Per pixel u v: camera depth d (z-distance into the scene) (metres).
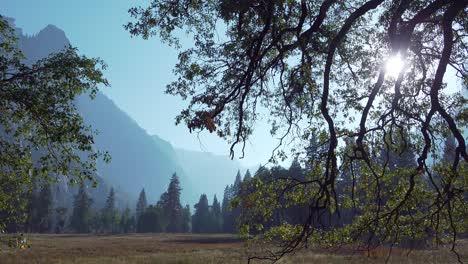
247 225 9.14
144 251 46.84
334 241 9.16
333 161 6.79
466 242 25.84
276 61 7.80
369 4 6.73
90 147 11.18
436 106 7.01
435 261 22.72
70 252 44.03
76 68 10.91
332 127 6.73
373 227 9.16
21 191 12.41
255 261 22.23
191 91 9.15
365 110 7.15
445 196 9.20
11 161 11.52
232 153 7.87
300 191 8.80
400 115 9.46
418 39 9.62
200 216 132.38
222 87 8.88
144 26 8.80
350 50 10.41
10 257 34.53
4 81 10.49
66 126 10.92
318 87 9.45
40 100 10.75
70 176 11.89
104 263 30.31
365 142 9.38
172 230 133.25
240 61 8.81
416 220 9.38
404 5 7.03
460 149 6.98
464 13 8.94
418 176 9.26
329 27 8.95
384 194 9.51
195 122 6.60
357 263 20.80
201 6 8.62
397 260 23.06
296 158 8.96
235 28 8.56
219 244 61.31
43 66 10.77
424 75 9.52
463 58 9.71
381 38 10.07
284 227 8.91
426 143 7.39
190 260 30.75
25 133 11.70
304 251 32.06
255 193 8.94
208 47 8.97
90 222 142.25
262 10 7.50
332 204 8.67
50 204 123.69
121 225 145.25
